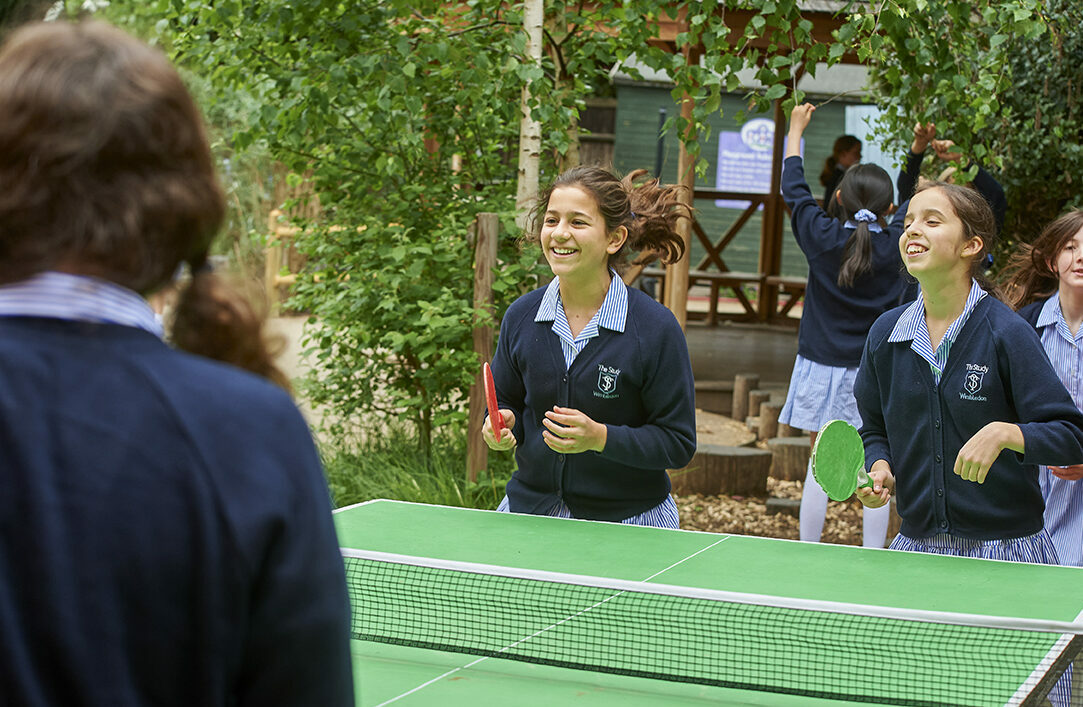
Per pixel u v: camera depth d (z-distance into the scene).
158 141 0.97
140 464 0.93
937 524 3.06
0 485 0.92
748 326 12.92
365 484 5.91
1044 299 4.07
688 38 5.09
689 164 8.17
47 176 0.93
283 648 0.96
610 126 16.02
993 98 5.24
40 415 0.93
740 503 6.50
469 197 6.42
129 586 0.92
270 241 7.17
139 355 0.98
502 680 2.01
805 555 2.79
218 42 5.80
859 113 13.69
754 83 13.45
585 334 3.10
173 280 1.04
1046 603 2.39
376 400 7.08
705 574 2.61
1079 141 6.78
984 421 2.98
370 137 6.25
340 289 6.36
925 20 5.09
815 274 5.28
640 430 3.03
